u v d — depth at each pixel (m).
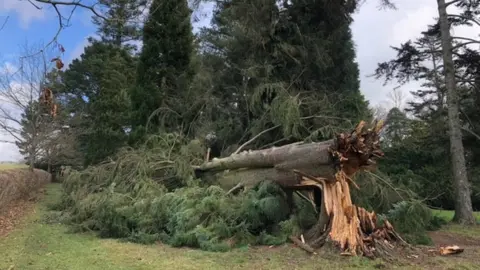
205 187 9.10
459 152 12.33
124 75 24.50
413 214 7.86
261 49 12.44
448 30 12.85
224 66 13.53
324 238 6.49
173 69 14.17
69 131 26.27
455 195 12.30
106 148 19.25
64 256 6.23
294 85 12.00
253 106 11.61
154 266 5.62
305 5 12.38
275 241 6.91
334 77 12.55
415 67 16.44
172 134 11.27
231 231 7.10
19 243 7.29
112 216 7.93
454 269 5.51
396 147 16.94
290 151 7.36
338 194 6.65
